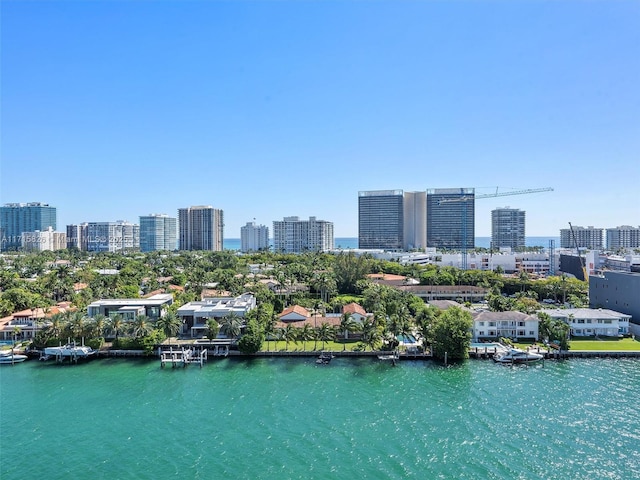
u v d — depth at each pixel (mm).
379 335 124875
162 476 65000
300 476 64500
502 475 64500
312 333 128000
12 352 120125
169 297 161875
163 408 89000
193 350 124062
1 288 199500
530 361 117500
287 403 90688
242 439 75688
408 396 93625
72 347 125188
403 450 71500
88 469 67125
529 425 79750
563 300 194000
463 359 119500
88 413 87000
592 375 106188
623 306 153000
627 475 64625
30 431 79625
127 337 129875
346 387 99500
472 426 79500
